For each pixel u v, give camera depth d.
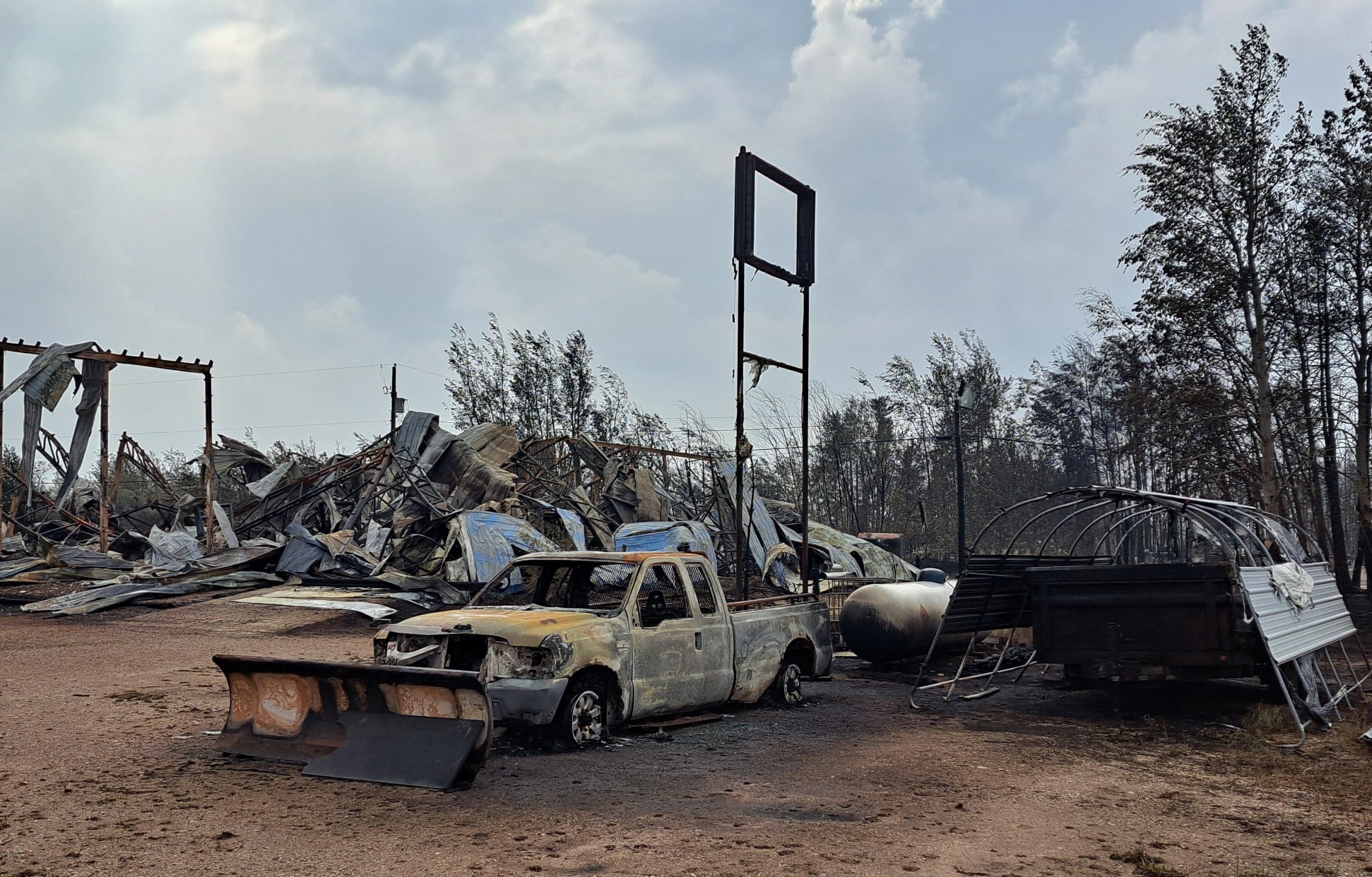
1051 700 13.53
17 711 10.68
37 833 6.37
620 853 6.19
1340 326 29.16
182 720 10.30
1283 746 10.31
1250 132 28.27
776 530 31.50
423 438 30.30
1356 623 24.95
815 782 8.29
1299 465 30.70
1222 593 11.24
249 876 5.65
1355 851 6.65
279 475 32.53
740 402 16.78
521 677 8.98
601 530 27.20
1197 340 28.95
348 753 8.06
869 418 51.41
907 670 16.70
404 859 5.99
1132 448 30.72
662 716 10.60
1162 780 8.78
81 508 33.34
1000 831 6.96
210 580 23.39
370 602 21.42
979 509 50.81
